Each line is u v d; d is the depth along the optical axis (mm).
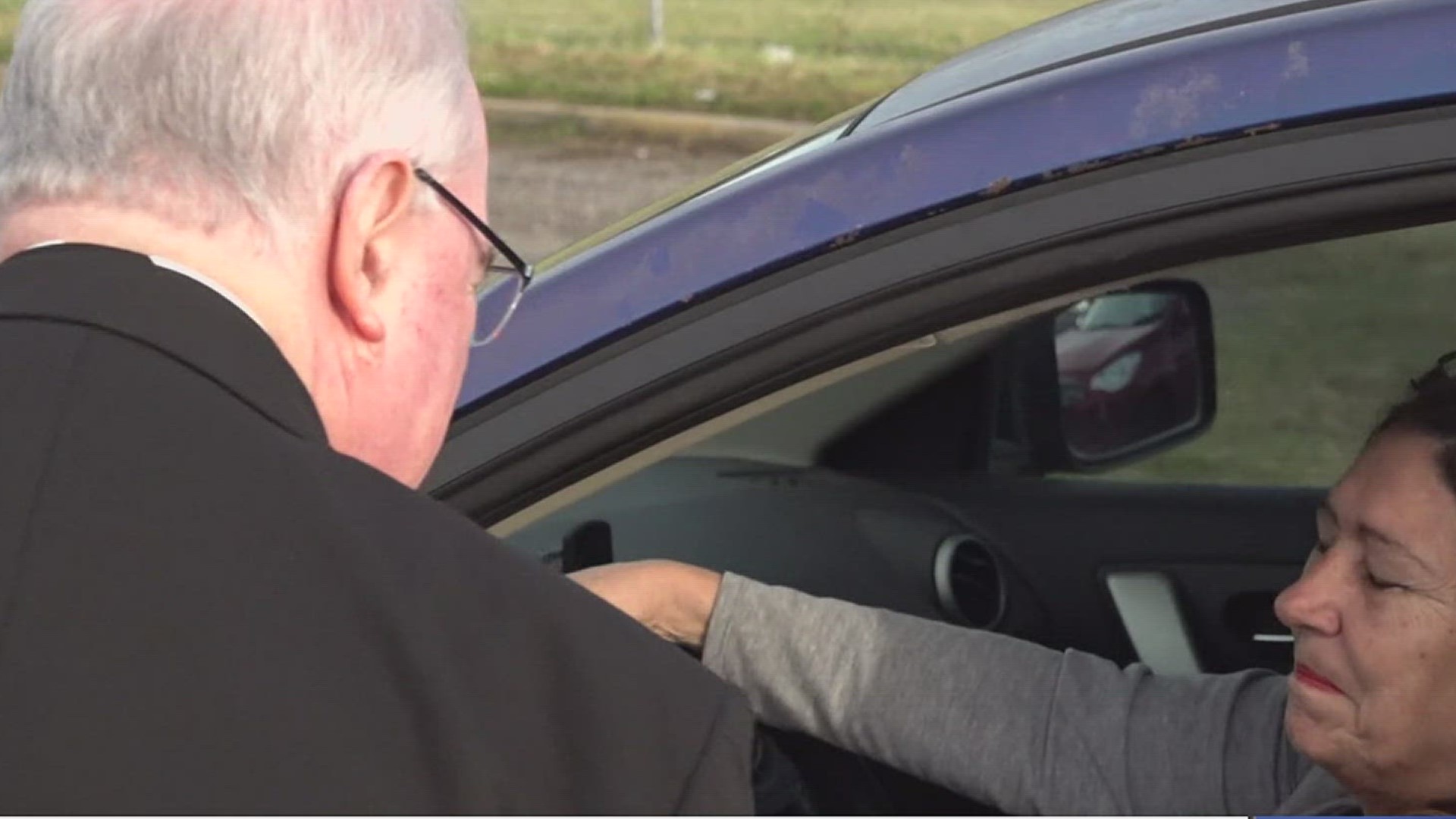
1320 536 1535
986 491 2447
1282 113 1298
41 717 915
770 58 13617
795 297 1366
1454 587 1417
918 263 1340
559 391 1411
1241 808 1647
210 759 911
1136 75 1332
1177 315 2723
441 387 1204
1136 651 2373
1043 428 2537
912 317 1345
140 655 930
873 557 2279
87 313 1022
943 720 1708
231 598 949
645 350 1396
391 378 1156
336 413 1133
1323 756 1484
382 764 928
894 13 14805
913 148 1361
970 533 2363
